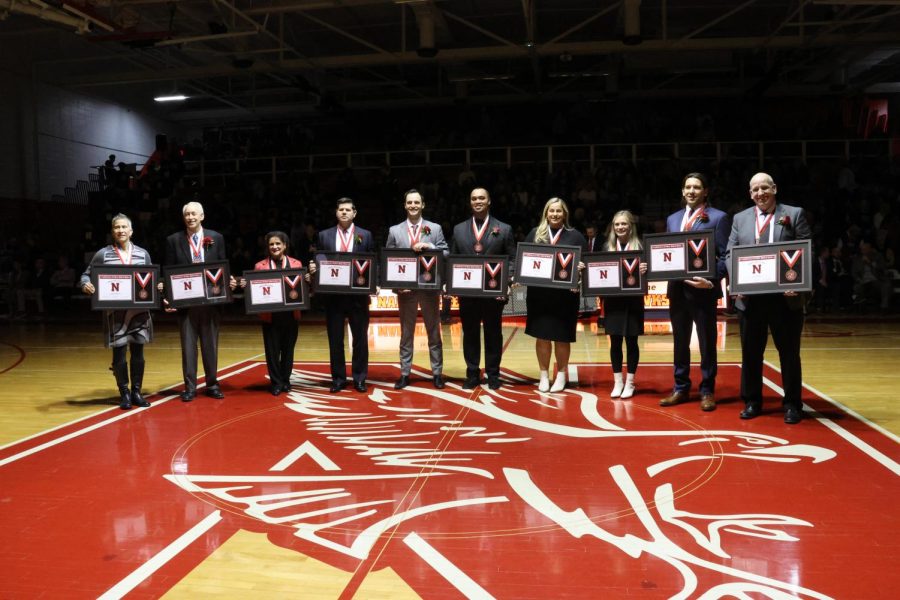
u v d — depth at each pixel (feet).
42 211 60.08
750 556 9.41
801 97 74.90
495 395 19.74
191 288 18.78
